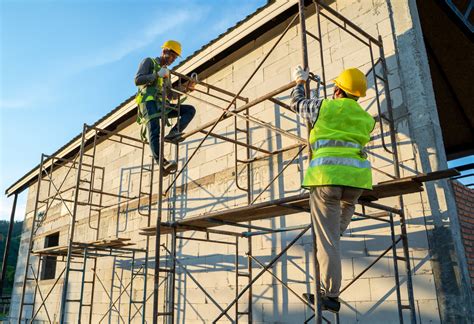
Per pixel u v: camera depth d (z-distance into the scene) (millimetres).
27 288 14312
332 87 6395
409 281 4711
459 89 8977
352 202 3604
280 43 7523
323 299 3439
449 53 8141
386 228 5320
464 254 4828
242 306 6828
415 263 4930
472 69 8430
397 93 5535
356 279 5008
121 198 10805
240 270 7070
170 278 8391
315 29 6965
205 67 8984
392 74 5652
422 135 5176
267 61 7680
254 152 7418
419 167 5113
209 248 7750
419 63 5402
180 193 8797
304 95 3812
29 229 15875
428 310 4715
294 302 6141
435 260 4770
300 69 3926
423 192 5031
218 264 7488
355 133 3447
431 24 7527
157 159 6469
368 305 5270
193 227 5785
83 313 10867
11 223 16672
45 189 15383
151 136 6539
